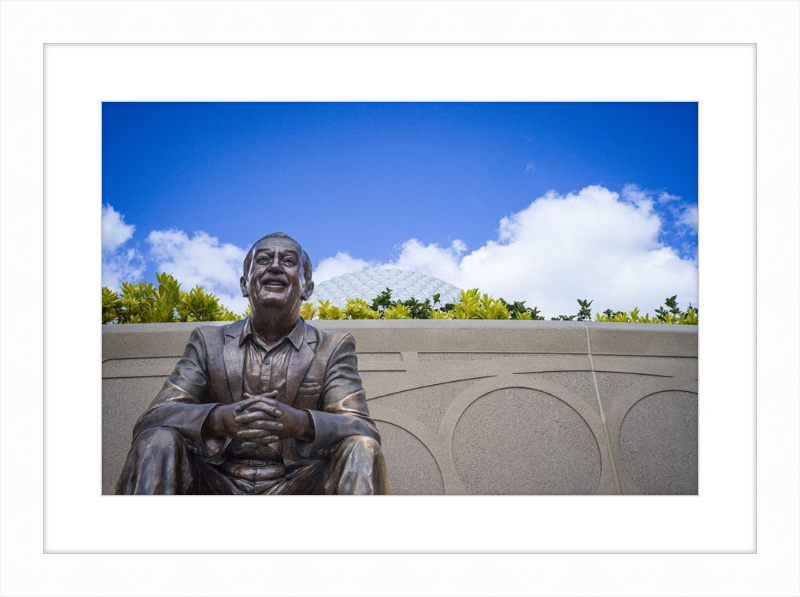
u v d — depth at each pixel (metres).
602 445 4.76
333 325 4.84
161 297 5.21
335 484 2.90
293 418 2.89
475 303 5.40
